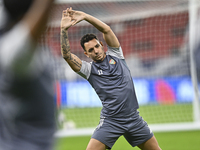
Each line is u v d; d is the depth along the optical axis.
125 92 13.57
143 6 34.12
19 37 4.69
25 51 4.66
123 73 13.76
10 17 5.16
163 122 33.81
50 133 5.72
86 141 24.27
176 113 38.19
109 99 13.75
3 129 5.39
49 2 4.66
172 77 44.12
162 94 43.69
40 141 5.57
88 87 37.94
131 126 13.70
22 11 5.12
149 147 14.25
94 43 13.68
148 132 14.04
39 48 5.05
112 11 35.53
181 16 44.44
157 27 47.84
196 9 26.55
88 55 14.21
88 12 35.12
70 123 29.48
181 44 44.72
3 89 5.08
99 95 14.11
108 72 13.70
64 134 25.66
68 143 23.58
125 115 13.62
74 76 36.91
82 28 40.53
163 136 25.67
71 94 37.06
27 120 5.45
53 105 5.70
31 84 5.12
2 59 4.75
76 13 12.81
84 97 37.75
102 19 36.09
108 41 13.98
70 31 40.66
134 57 49.28
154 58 47.72
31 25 4.67
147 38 48.78
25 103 5.28
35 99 5.30
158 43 48.12
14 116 5.34
